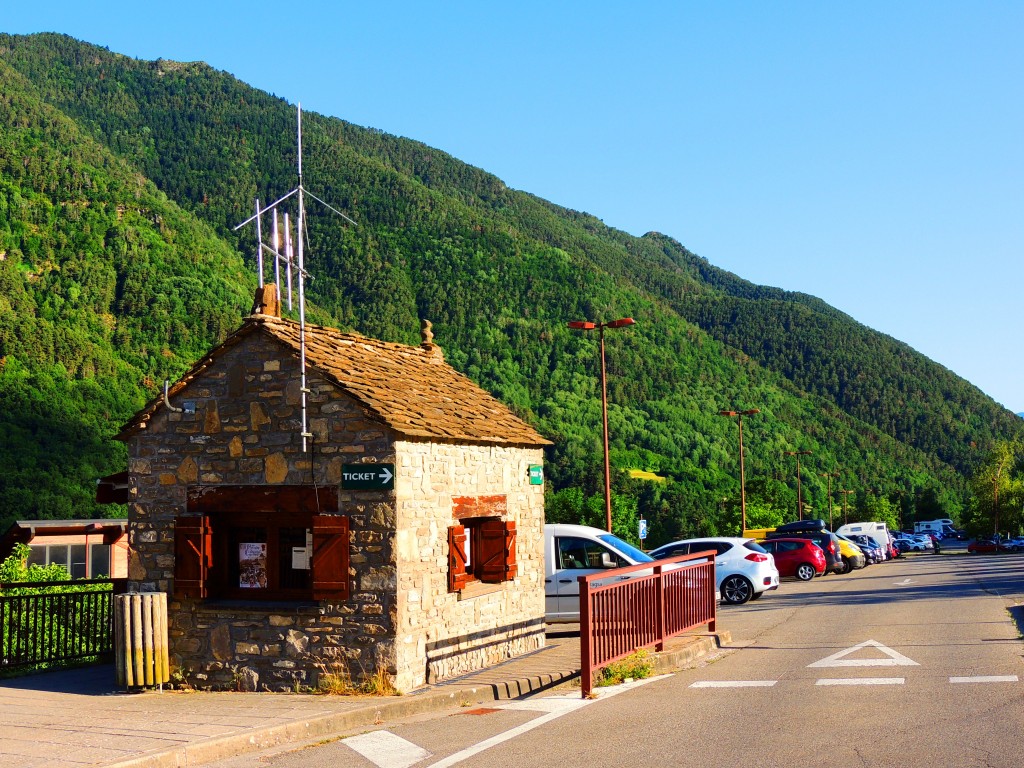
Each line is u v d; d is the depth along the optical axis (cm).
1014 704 905
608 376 19838
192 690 1207
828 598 2553
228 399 1241
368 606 1155
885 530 6606
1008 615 1861
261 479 1216
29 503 6944
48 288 13850
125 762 782
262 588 1234
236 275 17600
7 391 8494
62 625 1611
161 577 1254
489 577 1405
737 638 1623
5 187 16012
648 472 15250
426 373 1512
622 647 1202
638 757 761
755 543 2577
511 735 876
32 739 883
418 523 1202
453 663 1268
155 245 16338
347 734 954
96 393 9631
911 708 909
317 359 1208
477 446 1372
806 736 806
